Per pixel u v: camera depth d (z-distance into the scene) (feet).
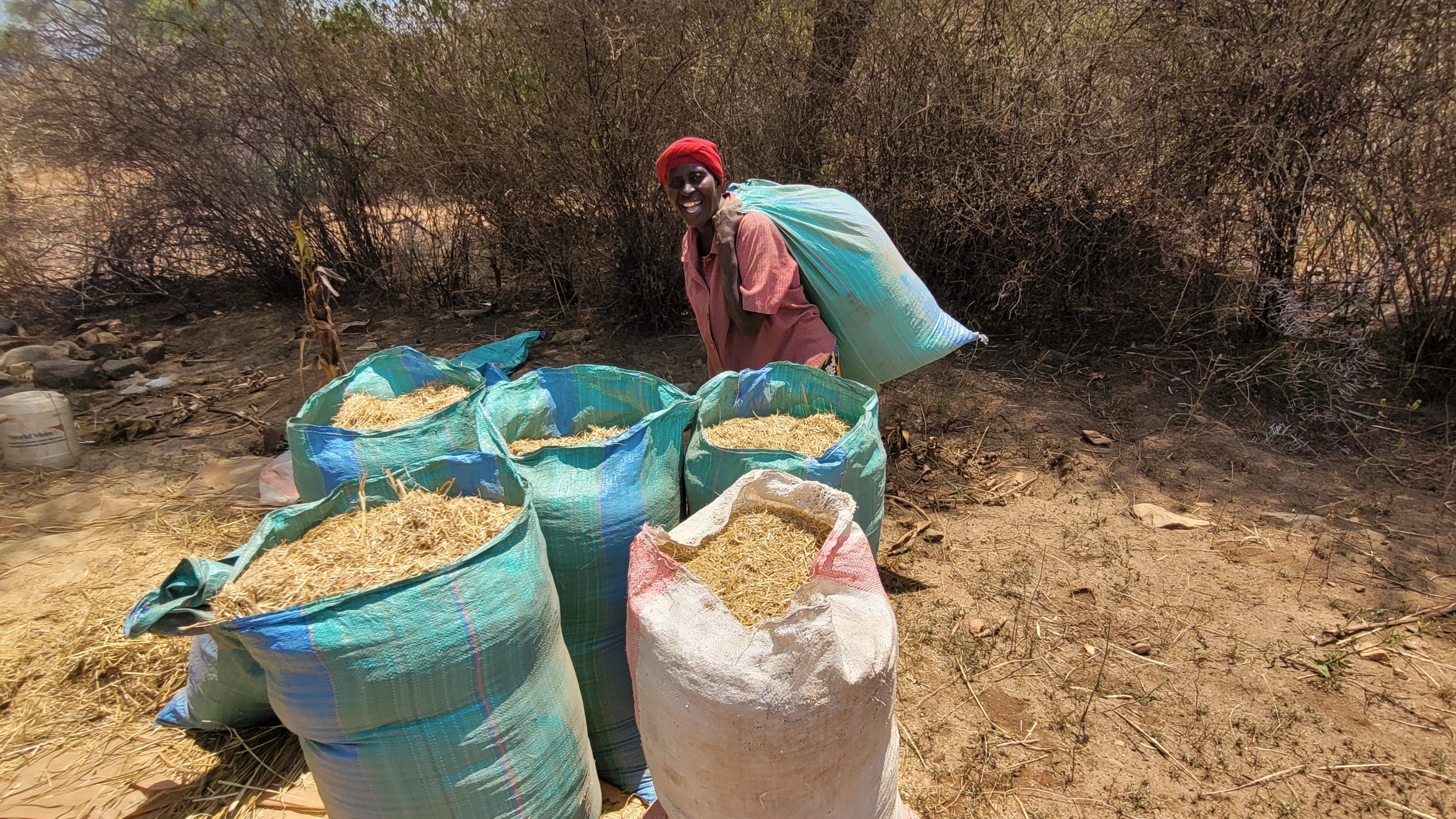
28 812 7.85
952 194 17.31
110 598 10.82
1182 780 8.01
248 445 15.48
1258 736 8.46
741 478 6.93
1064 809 7.75
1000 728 8.70
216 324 22.90
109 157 22.35
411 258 22.93
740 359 11.51
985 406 16.21
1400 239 15.14
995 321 19.03
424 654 5.77
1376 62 14.58
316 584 5.87
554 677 6.75
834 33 17.69
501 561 6.15
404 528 6.51
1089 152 16.39
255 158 23.41
